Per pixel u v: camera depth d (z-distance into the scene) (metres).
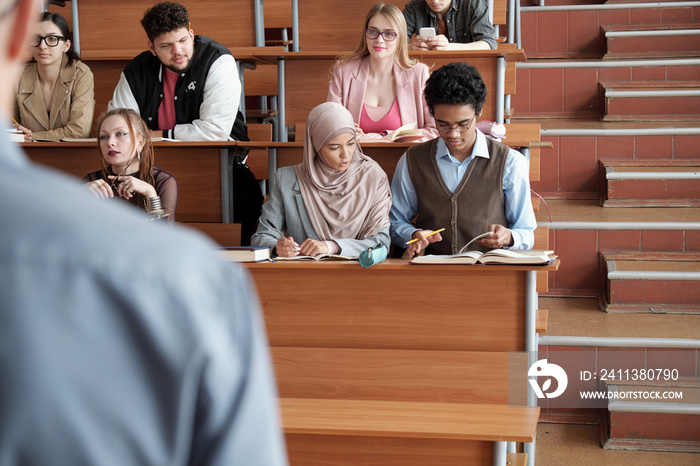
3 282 0.32
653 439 2.60
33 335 0.32
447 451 1.78
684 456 2.55
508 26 4.18
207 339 0.35
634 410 2.60
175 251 0.36
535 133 2.79
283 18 3.90
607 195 3.59
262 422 0.37
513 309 1.96
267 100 4.12
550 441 2.67
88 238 0.34
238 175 2.99
